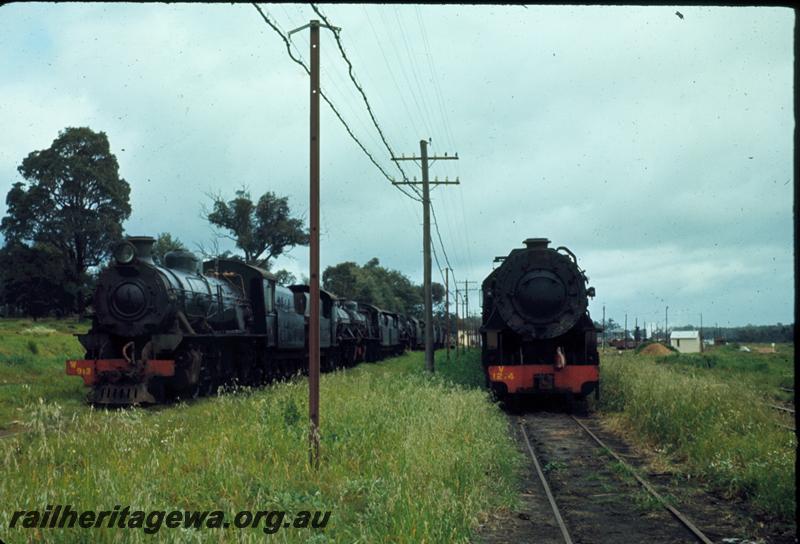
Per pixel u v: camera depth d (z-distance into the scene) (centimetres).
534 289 1864
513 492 941
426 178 2927
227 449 1003
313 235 1045
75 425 1142
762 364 3253
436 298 11469
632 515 862
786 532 774
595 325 1945
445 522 692
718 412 1316
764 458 1012
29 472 836
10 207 6256
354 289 8856
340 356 3703
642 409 1507
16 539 592
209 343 2048
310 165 1047
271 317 2527
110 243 6341
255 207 6550
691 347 6844
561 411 1952
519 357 1944
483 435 1200
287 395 1443
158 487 816
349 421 1172
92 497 720
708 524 820
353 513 795
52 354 3444
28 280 6131
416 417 1220
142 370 1795
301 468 964
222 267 2464
